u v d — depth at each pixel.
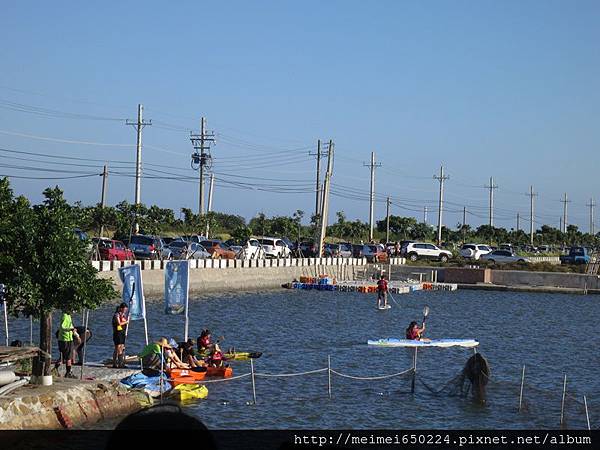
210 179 83.50
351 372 28.86
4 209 20.52
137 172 68.31
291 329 42.78
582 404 23.91
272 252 82.62
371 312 53.81
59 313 43.19
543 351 36.69
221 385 25.03
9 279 19.83
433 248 95.25
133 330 39.22
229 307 53.81
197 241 72.25
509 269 86.69
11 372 19.03
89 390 20.08
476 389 24.06
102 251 57.81
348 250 90.81
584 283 77.69
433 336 41.84
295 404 22.83
